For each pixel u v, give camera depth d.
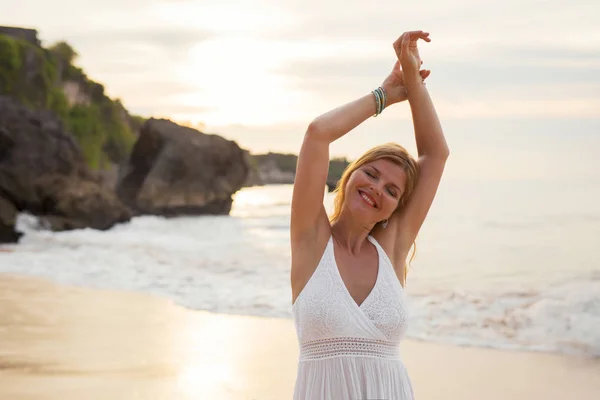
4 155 24.12
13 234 20.00
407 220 3.38
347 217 3.22
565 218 18.95
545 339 7.36
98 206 24.62
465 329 7.91
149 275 12.23
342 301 3.03
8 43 57.38
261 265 13.16
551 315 8.21
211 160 35.09
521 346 7.13
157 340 7.59
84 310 9.30
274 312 9.05
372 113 3.39
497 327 7.92
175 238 20.70
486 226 18.75
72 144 25.89
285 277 11.70
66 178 24.64
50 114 26.53
